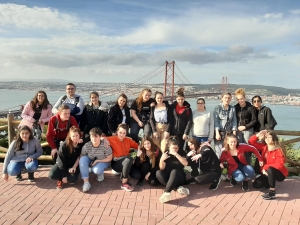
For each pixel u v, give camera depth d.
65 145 4.21
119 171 4.42
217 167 4.25
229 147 4.32
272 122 4.62
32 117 5.10
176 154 4.16
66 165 4.27
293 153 6.12
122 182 4.29
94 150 4.34
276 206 3.73
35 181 4.52
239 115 4.91
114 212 3.49
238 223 3.28
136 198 3.91
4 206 3.61
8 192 4.06
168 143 4.27
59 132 4.63
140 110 5.18
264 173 4.11
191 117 4.90
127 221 3.28
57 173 4.17
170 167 4.21
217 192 4.19
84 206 3.64
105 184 4.42
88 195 3.99
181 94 4.82
